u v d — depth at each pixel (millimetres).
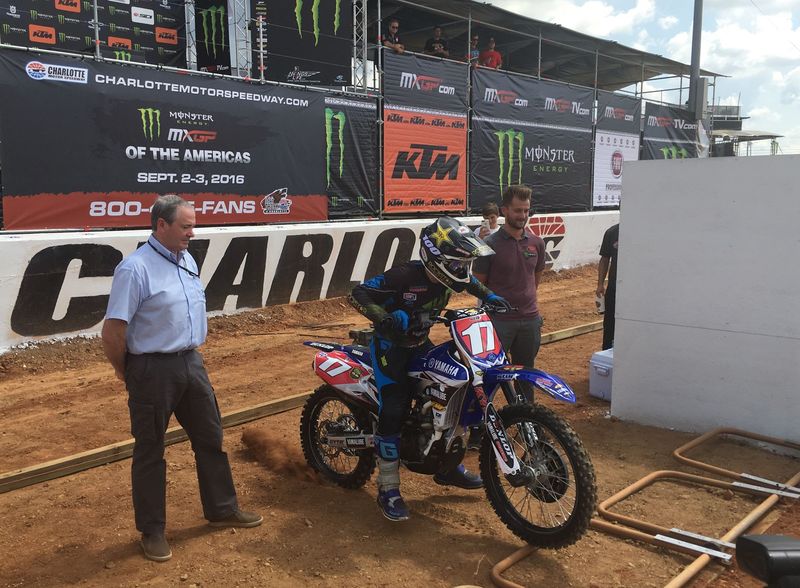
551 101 17328
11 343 8305
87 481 4941
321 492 4754
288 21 12695
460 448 4027
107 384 7531
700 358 5730
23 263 8312
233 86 11070
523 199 5109
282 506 4520
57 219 9305
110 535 4109
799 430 5293
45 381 7684
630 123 20188
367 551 3912
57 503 4570
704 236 5594
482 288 4336
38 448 5586
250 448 5559
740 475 4789
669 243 5785
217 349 9203
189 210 3756
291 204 12023
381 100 13344
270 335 10070
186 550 3920
